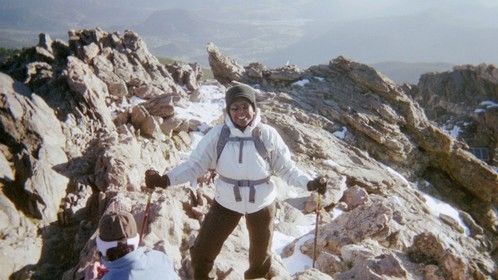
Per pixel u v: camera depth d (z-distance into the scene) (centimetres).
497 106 6788
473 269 1041
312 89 3438
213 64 3912
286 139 2383
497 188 2920
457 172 3027
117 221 370
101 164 1175
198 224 1005
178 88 2712
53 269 888
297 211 1557
